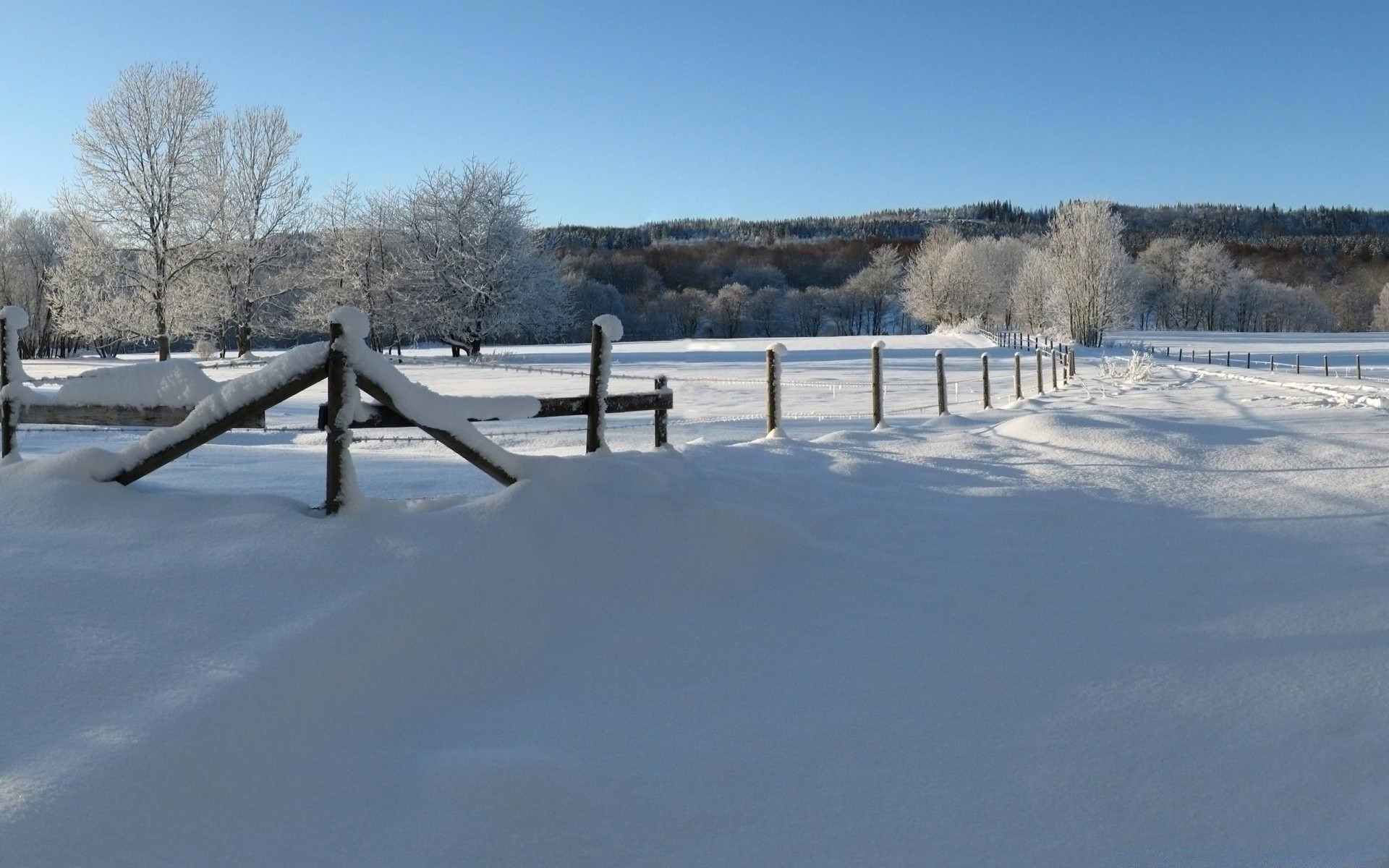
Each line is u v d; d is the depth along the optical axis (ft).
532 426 46.24
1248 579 16.60
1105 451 28.68
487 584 13.24
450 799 8.84
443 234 160.56
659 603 14.78
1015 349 160.86
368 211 163.02
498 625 12.75
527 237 166.50
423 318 159.02
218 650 10.42
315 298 159.43
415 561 12.83
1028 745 10.46
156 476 22.45
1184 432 31.22
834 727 10.93
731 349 162.71
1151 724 10.93
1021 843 8.53
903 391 79.25
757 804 9.21
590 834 8.57
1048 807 9.15
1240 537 19.56
